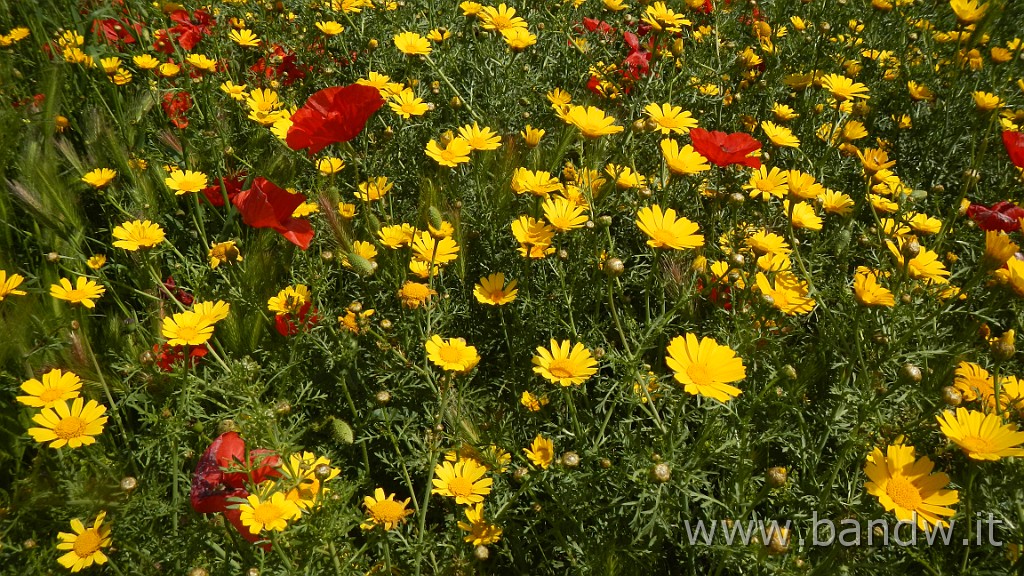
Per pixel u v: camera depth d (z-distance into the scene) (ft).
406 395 3.73
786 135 4.34
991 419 3.06
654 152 4.44
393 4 5.09
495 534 3.35
